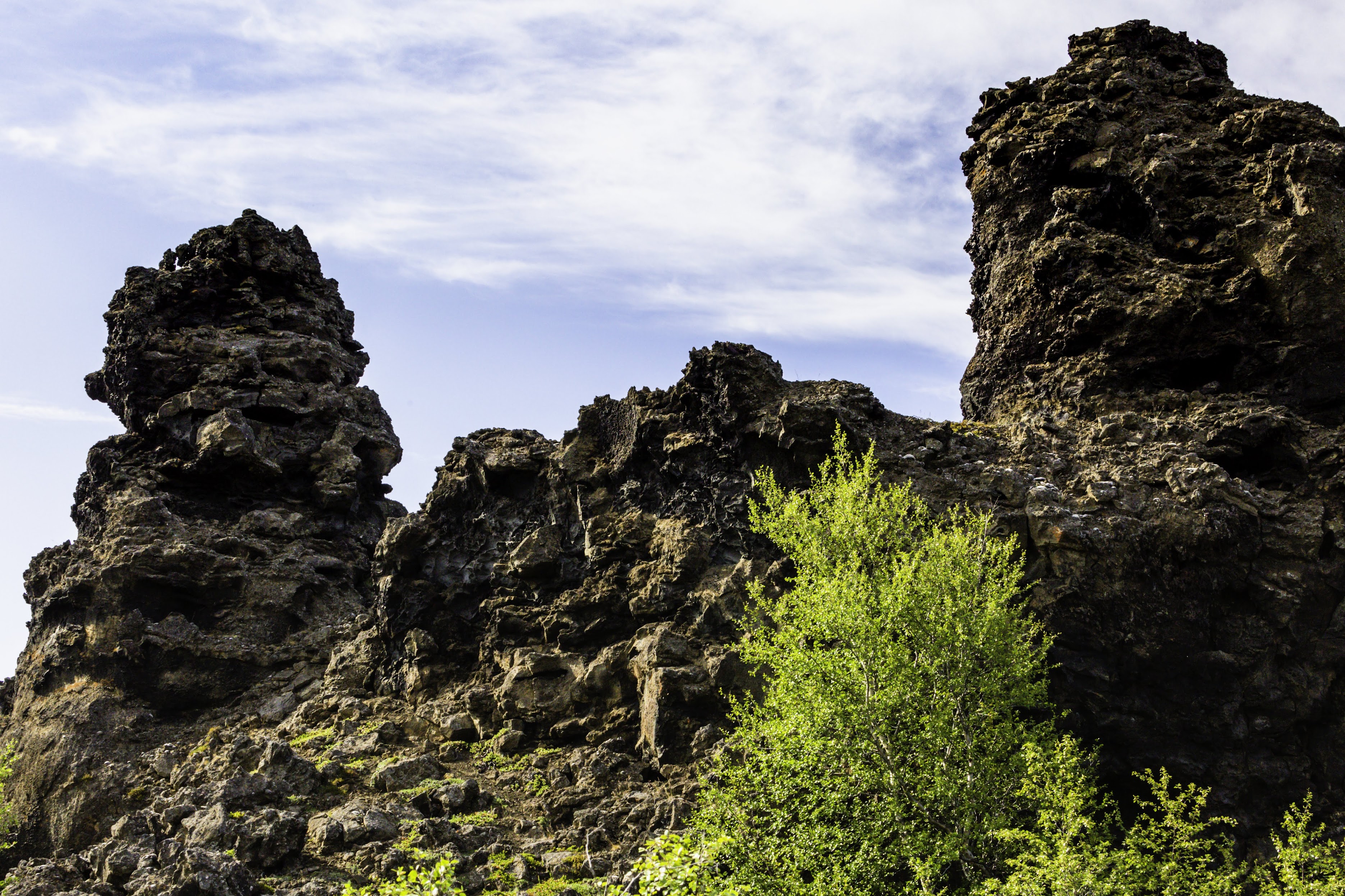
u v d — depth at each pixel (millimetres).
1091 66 47000
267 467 47094
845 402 35781
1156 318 39219
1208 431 36469
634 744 33031
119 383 49344
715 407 36375
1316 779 31703
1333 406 37531
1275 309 38562
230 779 30297
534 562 37281
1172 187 41344
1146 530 32500
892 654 26000
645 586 35344
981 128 49062
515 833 29875
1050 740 28047
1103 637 31594
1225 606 32719
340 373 52906
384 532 43375
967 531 31312
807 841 25875
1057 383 41469
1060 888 22359
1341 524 33438
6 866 35844
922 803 25328
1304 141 40688
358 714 37125
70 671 41344
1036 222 45125
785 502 31953
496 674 37094
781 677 27609
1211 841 25906
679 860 22297
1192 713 31594
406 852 27719
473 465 40656
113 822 35188
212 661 41219
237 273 53156
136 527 43750
